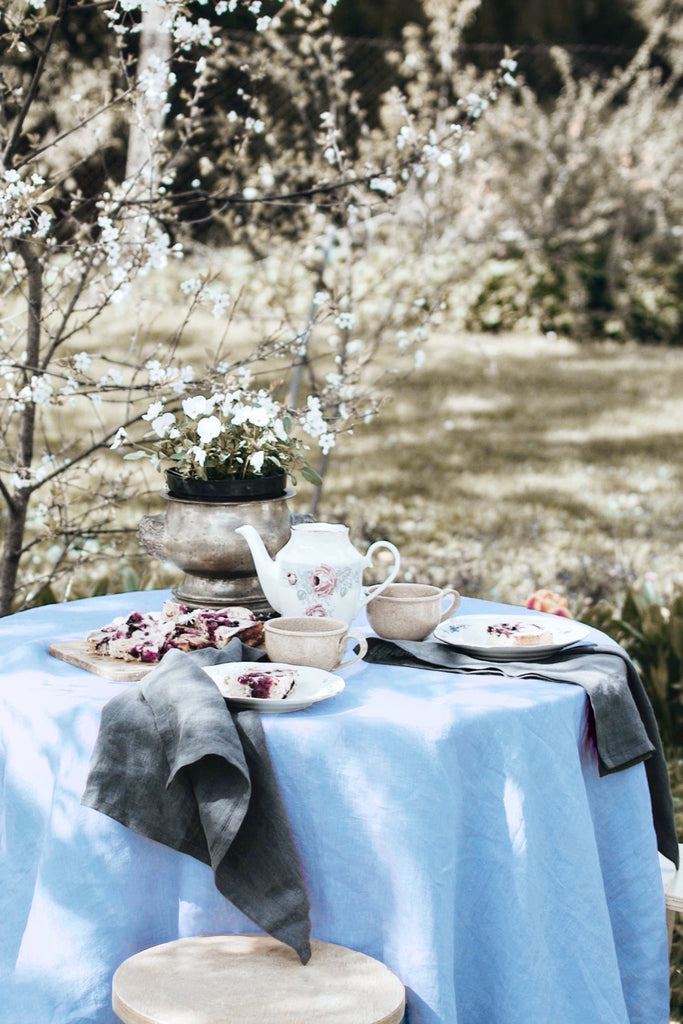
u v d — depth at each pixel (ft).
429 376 43.34
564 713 7.00
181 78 22.98
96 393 11.99
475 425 37.52
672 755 15.01
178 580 16.38
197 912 6.50
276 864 6.28
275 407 9.20
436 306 15.96
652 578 17.38
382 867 6.34
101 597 10.01
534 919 6.63
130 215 12.84
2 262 11.78
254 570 8.22
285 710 6.60
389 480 30.89
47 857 6.56
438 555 23.29
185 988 5.92
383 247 26.91
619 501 29.53
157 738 6.44
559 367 45.75
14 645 8.21
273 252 20.39
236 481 8.03
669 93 58.65
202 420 8.01
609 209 49.52
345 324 14.06
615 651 7.88
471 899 6.65
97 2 12.07
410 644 7.82
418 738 6.37
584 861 6.92
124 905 6.48
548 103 52.90
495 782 6.63
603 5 63.26
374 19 50.52
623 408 40.32
